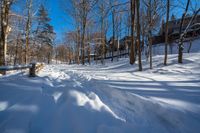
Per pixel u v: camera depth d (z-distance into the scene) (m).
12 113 3.60
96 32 33.56
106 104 4.60
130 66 16.30
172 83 7.30
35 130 3.14
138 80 8.36
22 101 4.23
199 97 4.91
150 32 14.39
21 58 29.92
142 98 4.73
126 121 3.61
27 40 22.45
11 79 6.91
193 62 13.73
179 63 14.19
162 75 10.41
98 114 3.80
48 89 5.61
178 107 4.08
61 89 5.63
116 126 3.35
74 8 30.48
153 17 14.88
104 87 6.20
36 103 4.19
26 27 22.23
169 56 17.64
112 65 20.41
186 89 6.00
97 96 5.00
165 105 4.14
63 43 65.62
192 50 30.78
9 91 4.95
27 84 5.96
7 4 13.61
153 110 4.09
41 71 11.11
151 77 9.52
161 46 36.72
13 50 29.06
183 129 3.27
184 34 14.45
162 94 5.30
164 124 3.54
